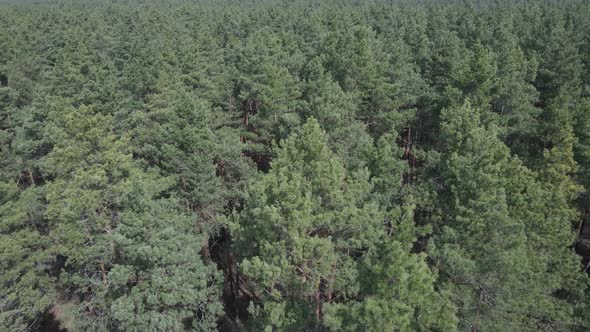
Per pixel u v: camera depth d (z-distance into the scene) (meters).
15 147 38.56
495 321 23.47
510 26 69.00
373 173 29.81
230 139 33.94
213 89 43.59
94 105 37.53
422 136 46.44
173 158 29.31
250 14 82.69
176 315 23.61
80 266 30.11
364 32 49.44
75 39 62.25
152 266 23.06
